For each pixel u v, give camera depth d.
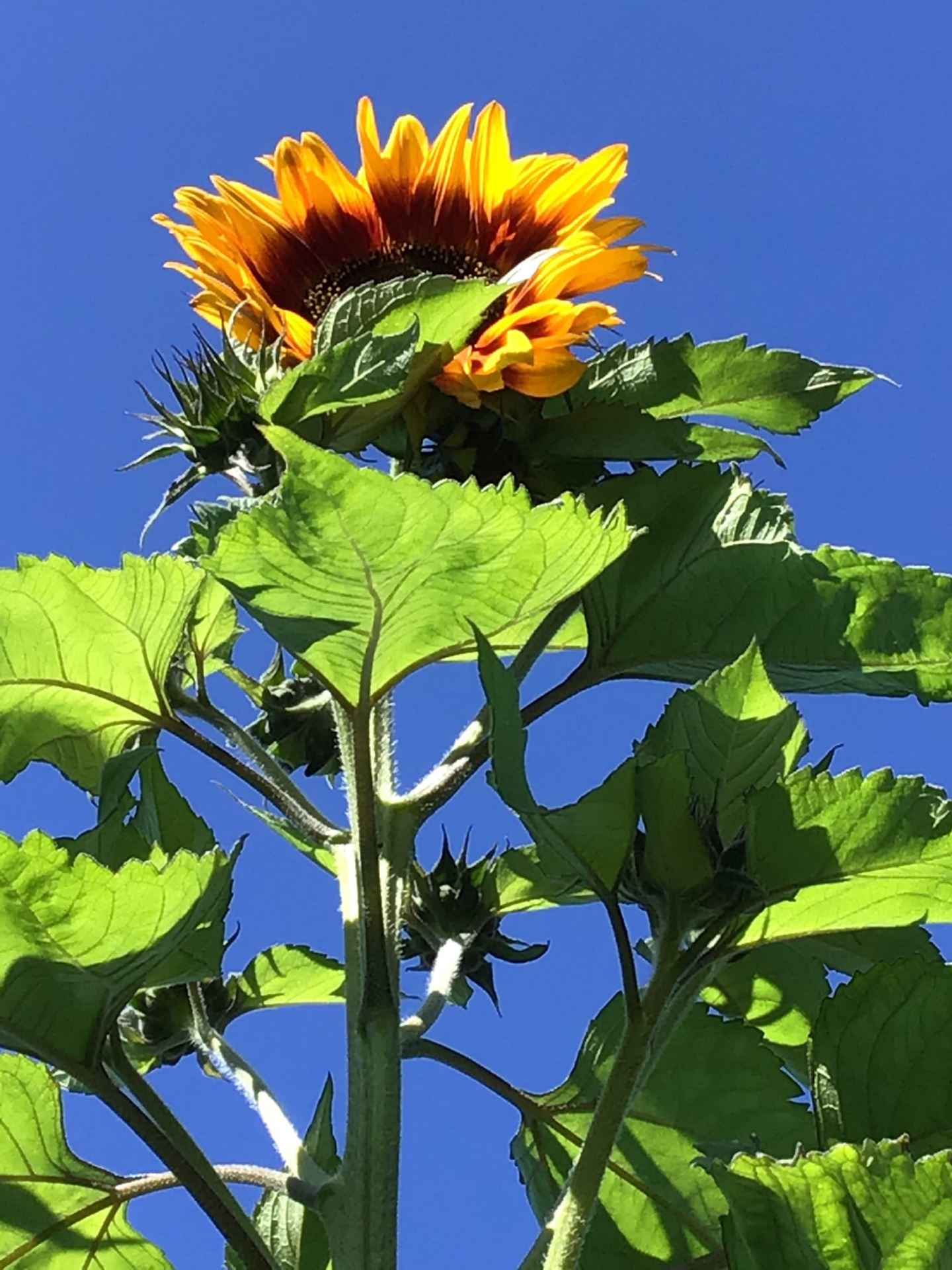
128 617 0.59
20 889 0.49
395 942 0.56
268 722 0.66
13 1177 0.55
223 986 0.68
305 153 0.69
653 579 0.60
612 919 0.50
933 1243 0.43
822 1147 0.51
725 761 0.52
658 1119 0.61
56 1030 0.52
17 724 0.61
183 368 0.58
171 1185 0.56
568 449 0.61
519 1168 0.64
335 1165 0.68
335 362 0.51
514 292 0.63
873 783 0.49
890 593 0.60
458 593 0.50
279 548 0.47
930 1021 0.51
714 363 0.63
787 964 0.65
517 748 0.47
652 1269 0.61
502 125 0.69
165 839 0.66
